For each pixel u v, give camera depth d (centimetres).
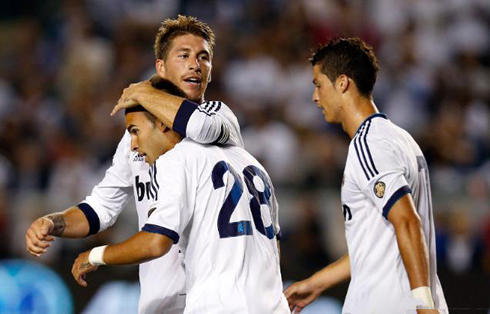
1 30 4619
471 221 2764
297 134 3528
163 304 1394
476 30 4238
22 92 4103
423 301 1220
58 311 2344
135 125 1295
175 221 1187
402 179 1284
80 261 1249
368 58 1405
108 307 2336
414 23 4216
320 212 2850
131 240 1195
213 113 1280
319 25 4178
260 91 3856
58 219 1398
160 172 1220
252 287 1207
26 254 2767
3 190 2941
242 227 1227
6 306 2330
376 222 1332
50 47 4366
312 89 3791
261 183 1312
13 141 3628
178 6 4441
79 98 3959
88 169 3366
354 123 1402
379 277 1323
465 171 3372
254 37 4197
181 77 1431
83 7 4425
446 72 3991
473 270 2650
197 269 1220
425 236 1359
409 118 3719
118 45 4266
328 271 1532
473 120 3747
